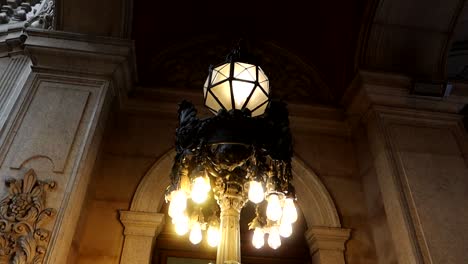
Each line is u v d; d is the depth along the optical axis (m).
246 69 2.89
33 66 4.29
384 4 4.70
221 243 2.64
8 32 5.44
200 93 5.07
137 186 4.25
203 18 5.73
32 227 3.20
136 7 4.79
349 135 5.10
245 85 2.86
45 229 3.23
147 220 3.99
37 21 5.51
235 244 2.63
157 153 4.57
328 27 5.52
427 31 4.87
